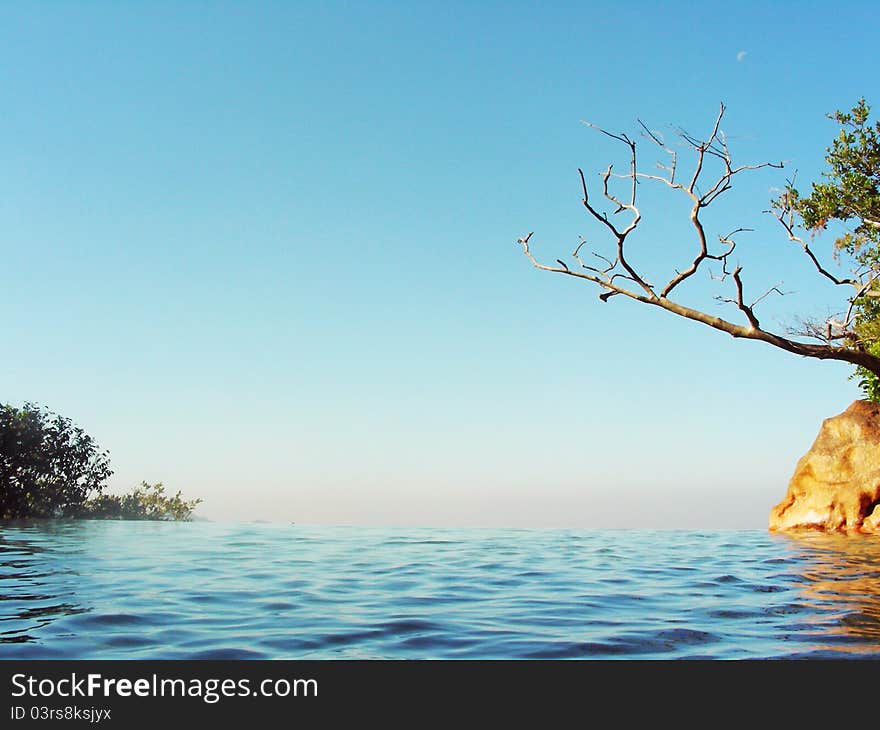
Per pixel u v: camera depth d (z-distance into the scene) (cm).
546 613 761
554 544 1644
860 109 1844
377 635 652
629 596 872
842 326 1698
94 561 1214
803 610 765
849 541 1541
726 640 632
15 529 2086
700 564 1206
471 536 1881
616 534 1964
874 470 1723
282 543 1620
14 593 860
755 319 1591
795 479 1895
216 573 1064
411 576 1055
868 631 661
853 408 1847
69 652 589
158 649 598
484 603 822
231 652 592
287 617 730
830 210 1798
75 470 2742
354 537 1822
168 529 2102
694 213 1530
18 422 2577
